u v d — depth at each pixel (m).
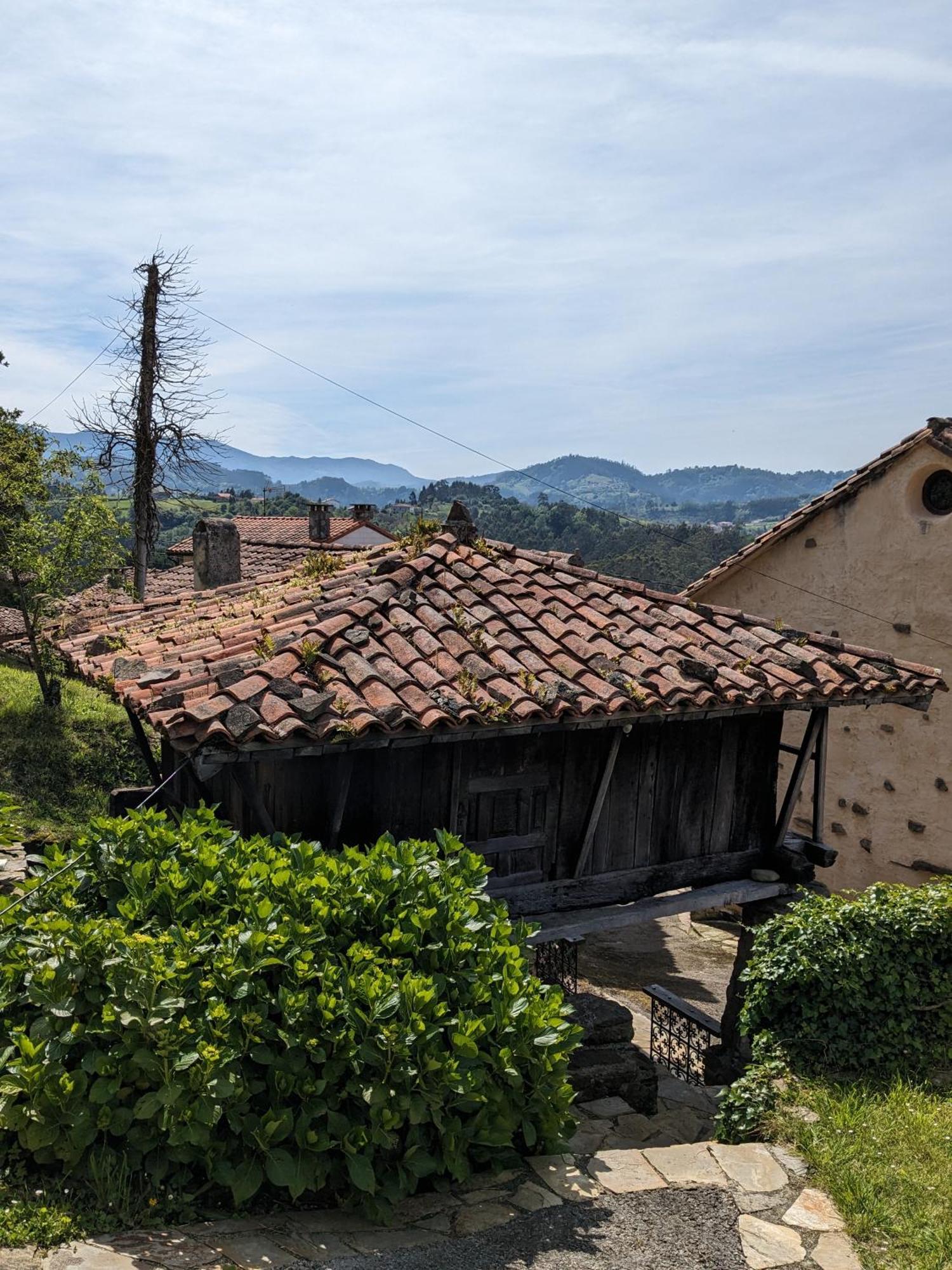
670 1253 3.78
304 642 5.80
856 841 12.73
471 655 6.20
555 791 6.82
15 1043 3.87
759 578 14.48
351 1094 3.95
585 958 12.12
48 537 15.60
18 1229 3.38
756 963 6.30
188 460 19.41
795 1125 5.06
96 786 14.19
